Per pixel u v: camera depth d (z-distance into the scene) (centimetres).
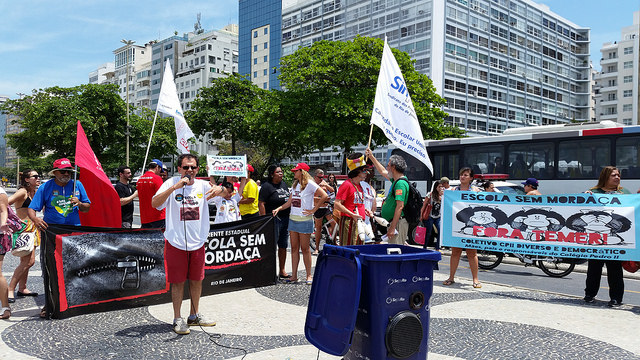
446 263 1062
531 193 906
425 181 1752
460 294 711
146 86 11969
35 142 4700
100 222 647
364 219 649
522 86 7181
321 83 2900
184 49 11181
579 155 1421
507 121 6875
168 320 561
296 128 2997
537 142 1505
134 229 624
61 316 562
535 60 7462
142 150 5122
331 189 1164
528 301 669
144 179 821
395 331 347
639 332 523
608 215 672
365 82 2912
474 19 6331
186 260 518
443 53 5884
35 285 754
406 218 713
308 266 775
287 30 8100
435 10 5788
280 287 750
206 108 4338
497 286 779
